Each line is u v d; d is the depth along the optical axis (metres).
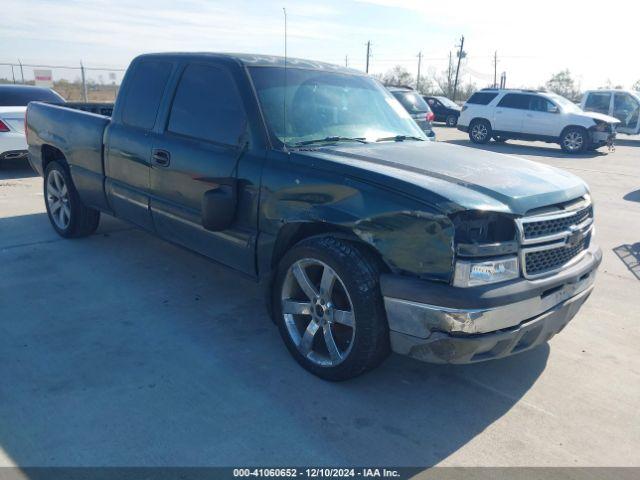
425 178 3.26
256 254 3.87
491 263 2.97
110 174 5.23
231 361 3.72
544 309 3.22
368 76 5.08
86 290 4.82
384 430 3.07
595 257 3.70
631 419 3.27
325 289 3.39
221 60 4.28
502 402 3.39
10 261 5.46
